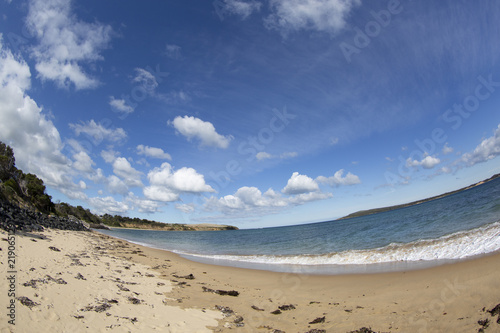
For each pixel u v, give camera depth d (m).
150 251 29.53
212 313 8.66
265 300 10.66
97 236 37.97
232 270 18.45
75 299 7.57
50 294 7.36
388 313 8.04
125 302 8.38
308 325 7.79
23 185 43.16
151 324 7.04
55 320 5.95
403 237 24.62
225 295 11.21
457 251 14.62
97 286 9.38
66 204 79.06
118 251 23.28
